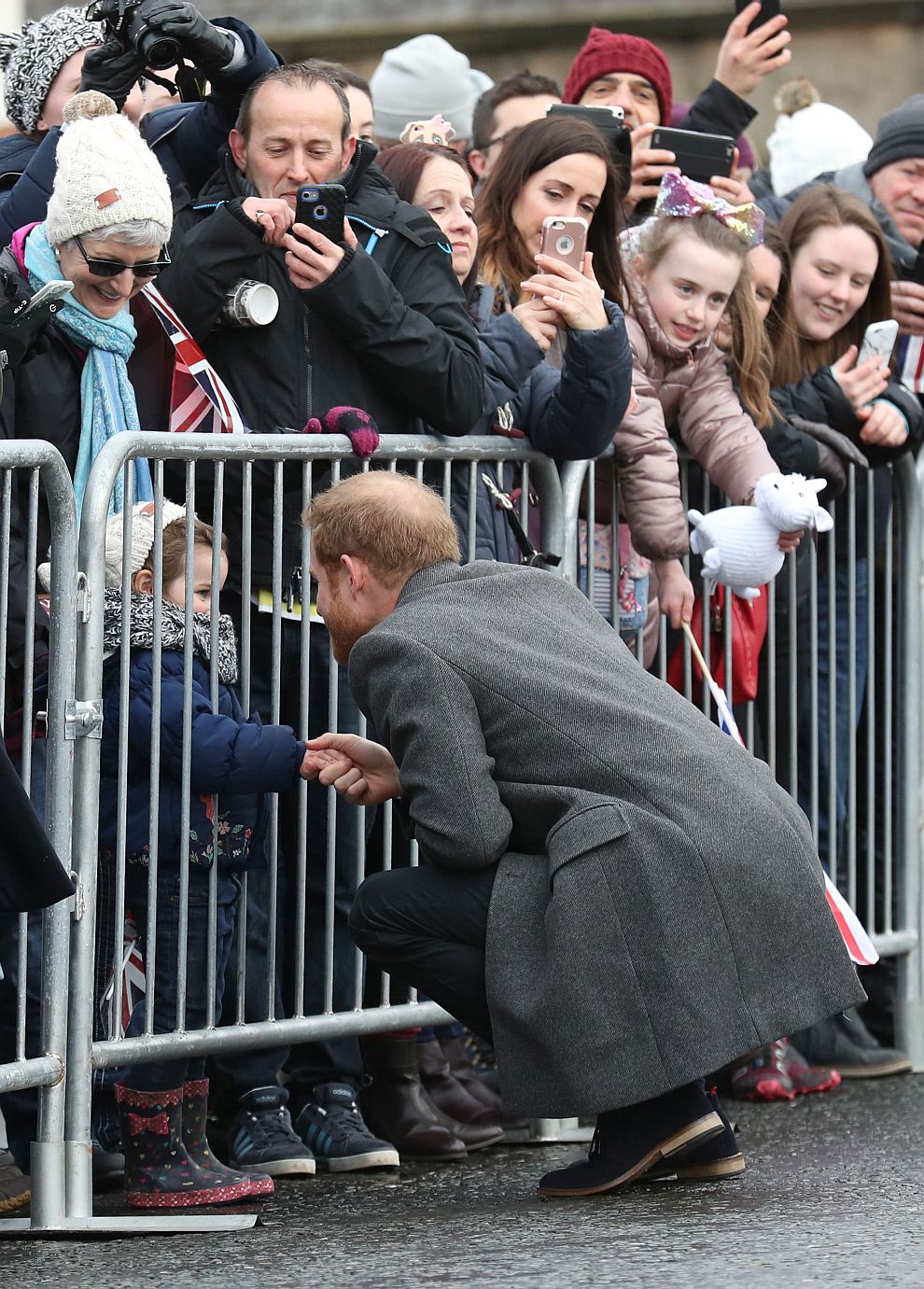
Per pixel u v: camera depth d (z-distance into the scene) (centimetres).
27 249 1050
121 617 977
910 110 1620
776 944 938
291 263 1095
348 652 1016
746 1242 862
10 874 898
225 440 1029
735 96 1602
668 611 1285
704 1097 973
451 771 937
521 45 4091
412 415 1163
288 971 1120
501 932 942
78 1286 817
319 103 1132
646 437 1266
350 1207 998
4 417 1038
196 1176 1001
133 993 1009
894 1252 838
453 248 1258
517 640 970
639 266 1305
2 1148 1068
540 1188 999
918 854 1448
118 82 1155
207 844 1013
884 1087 1391
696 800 939
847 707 1420
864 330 1441
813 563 1366
